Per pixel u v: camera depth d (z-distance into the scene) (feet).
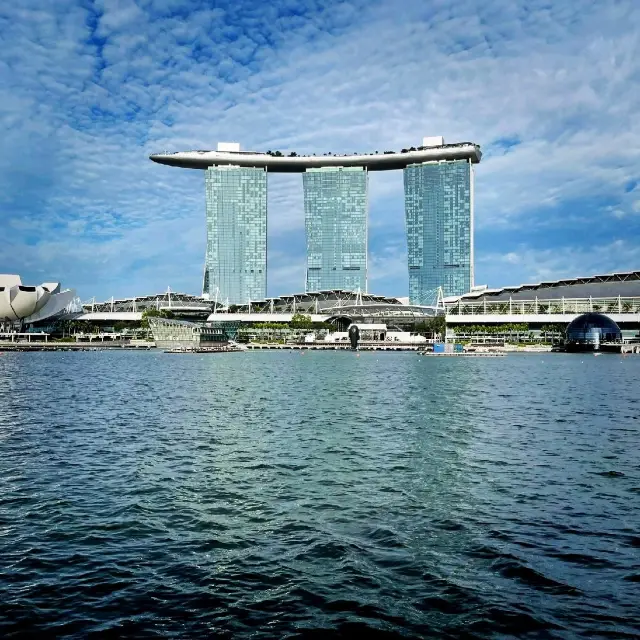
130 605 58.44
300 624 55.01
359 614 56.80
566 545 73.05
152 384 291.79
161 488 98.48
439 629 54.19
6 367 438.81
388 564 67.87
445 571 65.92
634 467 112.16
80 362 516.73
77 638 52.54
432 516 84.07
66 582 63.31
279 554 70.85
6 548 72.43
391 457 121.39
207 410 193.16
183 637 52.90
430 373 366.22
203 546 73.41
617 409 195.00
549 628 54.19
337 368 420.36
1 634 52.90
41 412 188.44
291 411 190.29
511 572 65.57
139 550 72.08
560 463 115.65
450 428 156.97
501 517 83.56
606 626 54.49
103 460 118.83
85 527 79.77
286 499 92.48
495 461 117.60
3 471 109.60
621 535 76.33
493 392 249.75
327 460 118.73
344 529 79.15
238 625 54.85
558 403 211.00
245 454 124.36
